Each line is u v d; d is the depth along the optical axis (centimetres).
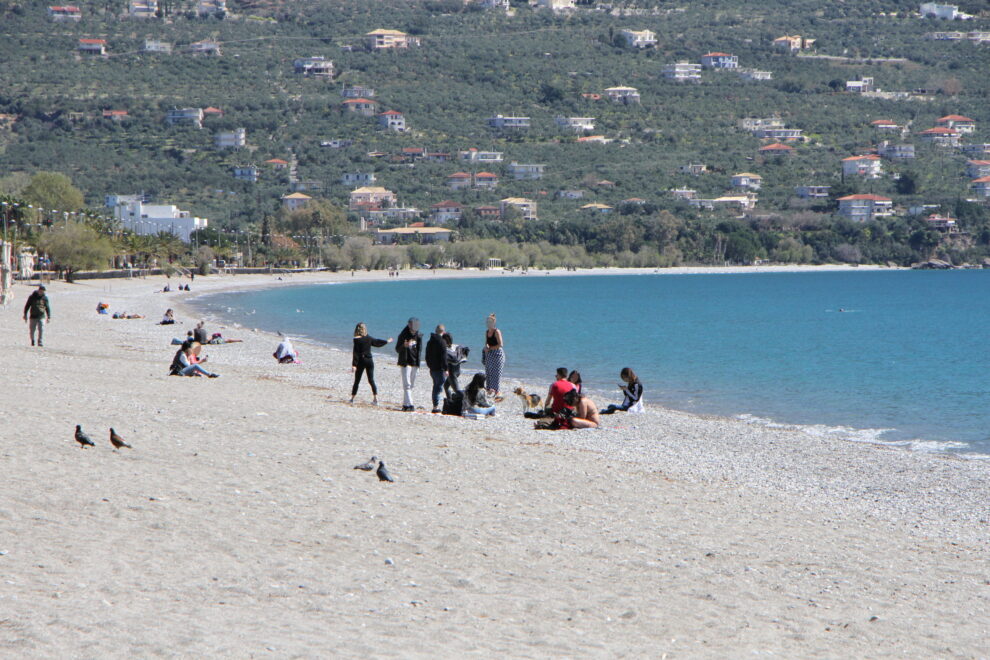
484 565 4334
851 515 6084
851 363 18000
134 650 3009
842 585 4450
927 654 3619
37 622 3159
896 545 5319
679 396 13012
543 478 6450
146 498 4916
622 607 3897
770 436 9425
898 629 3878
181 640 3122
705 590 4219
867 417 11300
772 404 12338
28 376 10362
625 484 6494
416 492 5688
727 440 9075
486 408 9631
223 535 4400
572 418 9194
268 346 18338
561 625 3622
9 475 5109
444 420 9075
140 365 12975
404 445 7394
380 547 4478
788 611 4016
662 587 4216
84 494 4869
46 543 4019
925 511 6338
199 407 8838
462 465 6694
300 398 10350
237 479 5600
